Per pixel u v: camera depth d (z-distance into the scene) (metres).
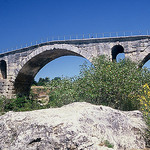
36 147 5.12
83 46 26.30
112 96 12.91
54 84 18.48
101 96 13.54
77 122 5.50
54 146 4.89
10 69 33.84
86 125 5.62
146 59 22.36
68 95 16.64
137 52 22.08
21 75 34.28
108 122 6.63
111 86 12.86
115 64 14.88
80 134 4.89
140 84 13.09
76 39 26.84
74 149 4.64
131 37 22.61
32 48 31.75
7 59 34.47
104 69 14.19
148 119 7.60
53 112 6.63
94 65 16.62
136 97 12.65
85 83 14.55
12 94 33.16
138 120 8.03
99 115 6.71
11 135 5.95
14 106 25.59
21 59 32.91
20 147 5.24
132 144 6.32
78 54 28.39
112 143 5.54
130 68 14.78
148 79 14.37
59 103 17.47
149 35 21.44
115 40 23.77
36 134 5.36
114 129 6.52
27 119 6.30
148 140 6.87
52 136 5.08
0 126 6.50
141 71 14.98
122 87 12.93
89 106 7.63
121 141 6.15
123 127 6.84
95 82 13.69
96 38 25.12
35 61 33.56
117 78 13.03
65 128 5.14
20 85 35.44
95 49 25.22
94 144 4.82
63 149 4.75
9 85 33.44
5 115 7.00
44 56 32.81
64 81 17.91
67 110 6.91
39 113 6.71
